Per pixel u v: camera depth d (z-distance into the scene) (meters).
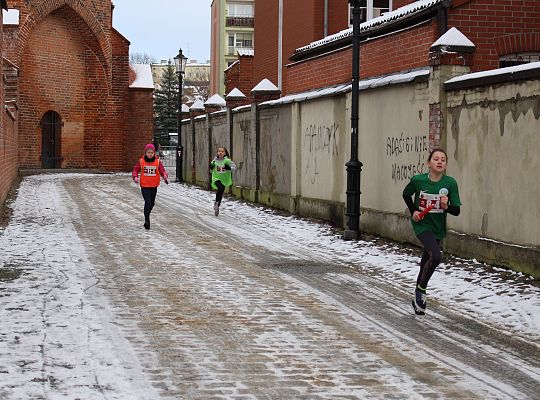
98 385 7.98
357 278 14.81
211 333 10.33
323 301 12.62
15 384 7.95
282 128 28.73
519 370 8.91
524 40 20.48
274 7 46.16
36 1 52.69
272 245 19.44
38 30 54.34
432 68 17.59
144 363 8.84
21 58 52.75
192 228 22.84
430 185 11.98
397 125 19.64
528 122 14.30
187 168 47.53
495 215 15.42
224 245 19.27
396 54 22.25
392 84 19.62
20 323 10.54
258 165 31.89
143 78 62.03
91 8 57.00
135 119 61.38
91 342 9.66
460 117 16.70
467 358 9.37
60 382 8.05
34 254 16.89
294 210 27.25
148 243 19.31
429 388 8.14
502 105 15.12
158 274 14.85
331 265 16.34
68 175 51.91
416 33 21.09
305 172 26.56
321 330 10.63
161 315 11.33
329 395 7.83
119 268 15.43
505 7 20.44
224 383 8.16
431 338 10.33
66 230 21.48
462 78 16.48
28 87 53.88
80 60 58.16
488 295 12.94
